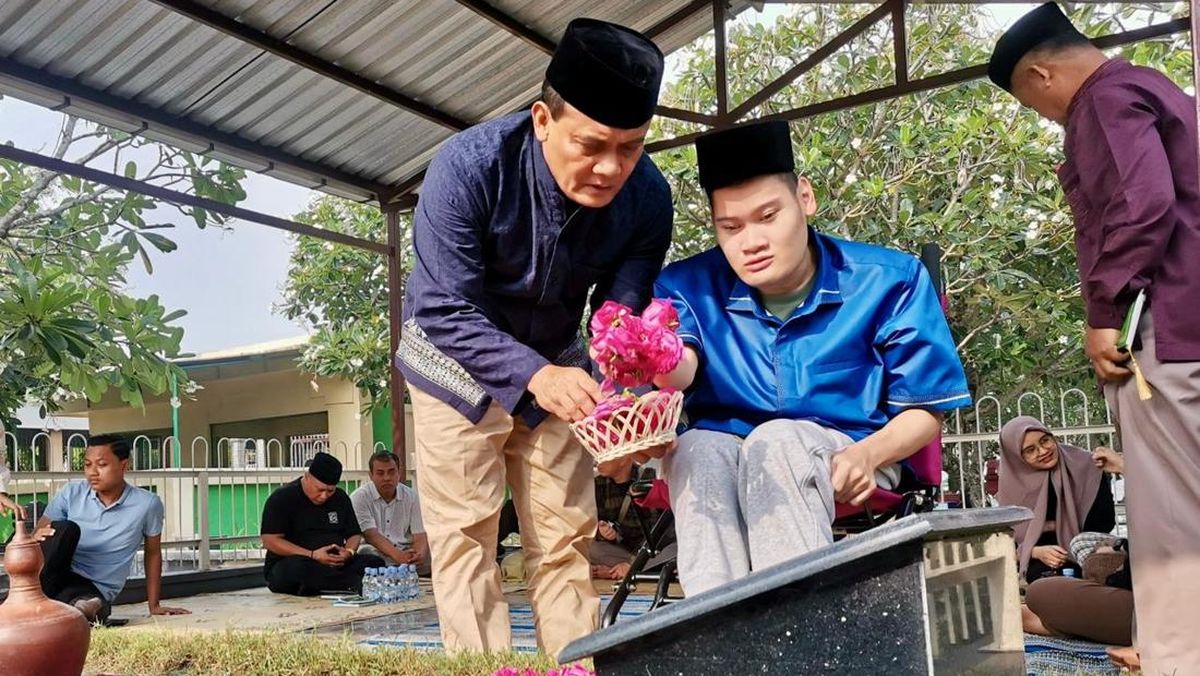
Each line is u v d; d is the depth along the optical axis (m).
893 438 2.00
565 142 2.26
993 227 8.82
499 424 2.65
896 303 2.15
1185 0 5.69
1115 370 2.62
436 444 2.64
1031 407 7.56
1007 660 1.31
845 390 2.14
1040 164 8.86
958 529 1.16
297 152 6.58
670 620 1.18
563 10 5.96
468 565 2.64
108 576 5.45
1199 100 1.80
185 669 2.54
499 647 2.62
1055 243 9.01
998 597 1.32
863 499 1.94
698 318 2.23
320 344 12.05
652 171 2.67
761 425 1.99
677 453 2.01
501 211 2.47
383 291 12.64
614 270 2.72
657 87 2.22
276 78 5.74
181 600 6.91
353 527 6.98
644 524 2.33
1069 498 4.51
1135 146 2.51
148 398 15.19
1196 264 2.48
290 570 6.66
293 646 2.54
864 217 9.07
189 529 8.41
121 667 2.58
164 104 5.73
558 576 2.81
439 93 6.41
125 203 8.27
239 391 14.53
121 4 4.82
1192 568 2.48
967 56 9.12
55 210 8.46
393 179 7.22
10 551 2.11
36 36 4.91
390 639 4.36
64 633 2.07
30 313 6.47
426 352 2.65
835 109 5.90
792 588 1.16
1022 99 2.82
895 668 1.11
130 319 8.04
